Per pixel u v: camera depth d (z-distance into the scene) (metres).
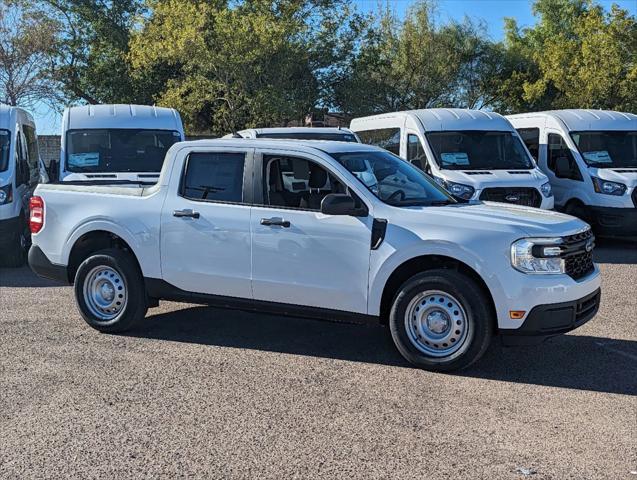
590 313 6.14
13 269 11.45
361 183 6.32
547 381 5.84
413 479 4.16
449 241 5.83
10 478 4.19
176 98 25.64
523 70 34.25
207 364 6.30
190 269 6.81
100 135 12.08
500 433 4.81
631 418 5.08
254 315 8.09
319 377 5.95
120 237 7.13
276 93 24.25
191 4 23.69
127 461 4.41
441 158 12.51
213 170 6.84
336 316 6.32
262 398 5.46
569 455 4.48
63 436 4.78
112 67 30.83
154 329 7.46
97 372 6.08
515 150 13.02
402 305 6.03
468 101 34.12
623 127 13.89
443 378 5.90
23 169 12.29
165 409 5.25
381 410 5.21
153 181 10.81
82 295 7.30
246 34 22.97
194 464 4.36
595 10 28.08
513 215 6.18
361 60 28.38
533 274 5.71
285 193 6.53
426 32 31.92
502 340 5.88
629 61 28.05
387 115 14.30
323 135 13.23
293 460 4.41
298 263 6.35
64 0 30.08
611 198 12.76
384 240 6.05
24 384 5.78
